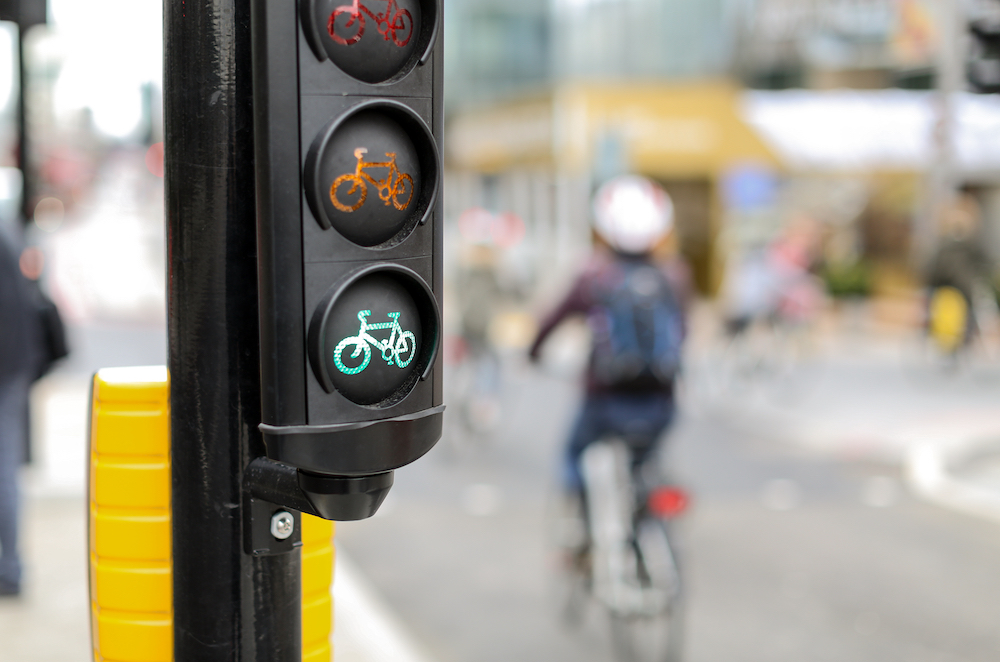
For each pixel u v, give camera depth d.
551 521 7.34
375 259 1.77
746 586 5.99
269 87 1.68
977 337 13.79
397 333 1.81
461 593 5.87
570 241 20.20
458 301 10.16
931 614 5.57
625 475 4.77
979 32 7.38
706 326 18.59
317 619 2.51
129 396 2.34
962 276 13.56
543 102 20.89
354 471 1.78
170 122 1.98
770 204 22.39
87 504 2.48
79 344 14.77
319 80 1.70
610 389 4.71
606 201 4.88
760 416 11.58
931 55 18.53
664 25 21.61
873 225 20.97
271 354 1.72
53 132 43.47
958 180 20.19
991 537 7.04
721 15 21.28
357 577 6.09
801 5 20.20
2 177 16.66
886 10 19.02
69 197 42.78
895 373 14.16
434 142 1.81
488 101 24.92
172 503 2.05
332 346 1.73
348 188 1.73
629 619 4.73
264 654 2.04
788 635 5.25
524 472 8.90
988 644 5.16
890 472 8.98
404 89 1.77
